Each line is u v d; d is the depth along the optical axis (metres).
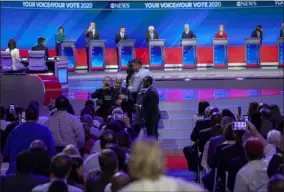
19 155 8.55
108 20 35.81
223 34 33.19
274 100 24.73
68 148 9.53
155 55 32.31
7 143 11.30
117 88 19.39
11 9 34.84
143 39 36.19
